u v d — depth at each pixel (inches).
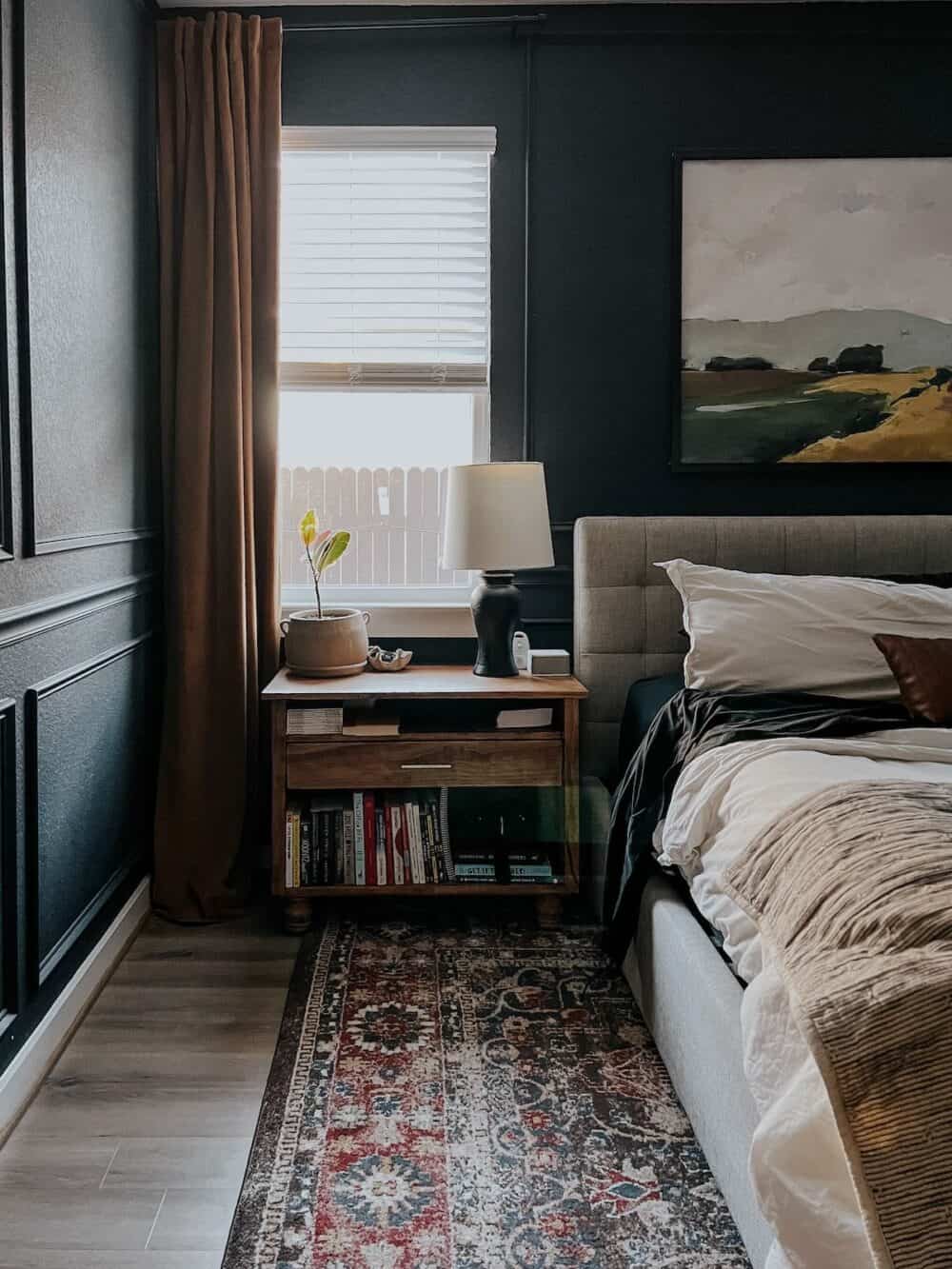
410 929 119.1
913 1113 45.5
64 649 94.5
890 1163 45.0
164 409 124.6
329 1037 94.0
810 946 57.4
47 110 89.7
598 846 118.1
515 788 118.5
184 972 108.6
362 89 130.1
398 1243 67.2
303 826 117.9
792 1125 51.3
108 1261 65.9
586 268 132.2
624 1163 75.6
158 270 128.5
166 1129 80.2
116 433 111.7
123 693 115.0
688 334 132.2
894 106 130.4
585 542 128.1
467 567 118.3
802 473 134.1
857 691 106.3
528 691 116.3
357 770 117.0
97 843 105.1
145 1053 91.7
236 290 122.6
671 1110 82.4
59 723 93.0
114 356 111.0
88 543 99.5
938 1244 43.2
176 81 122.4
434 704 133.4
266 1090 85.4
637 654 128.5
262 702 130.9
